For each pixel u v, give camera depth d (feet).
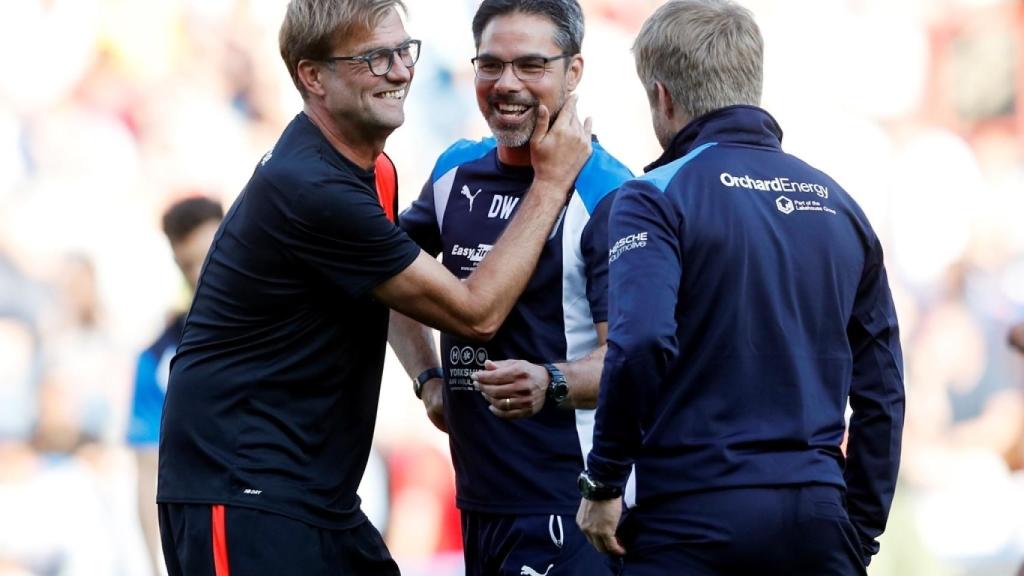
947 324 115.03
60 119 99.19
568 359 41.68
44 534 84.74
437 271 39.06
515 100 41.09
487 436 42.55
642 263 33.94
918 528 100.42
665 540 34.53
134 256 97.25
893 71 125.08
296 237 38.14
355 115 38.58
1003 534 101.96
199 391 39.01
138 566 86.07
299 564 38.17
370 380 40.45
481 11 41.75
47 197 96.58
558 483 41.63
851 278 36.47
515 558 41.91
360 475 40.78
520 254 40.40
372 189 39.50
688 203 34.86
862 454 37.47
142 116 101.60
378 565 40.98
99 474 89.15
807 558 34.30
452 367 43.37
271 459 38.50
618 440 33.83
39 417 89.81
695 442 34.40
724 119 36.35
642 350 32.99
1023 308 117.29
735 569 34.01
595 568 41.34
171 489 39.06
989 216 121.39
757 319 34.78
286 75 106.32
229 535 37.91
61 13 100.94
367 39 38.11
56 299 93.76
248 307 38.73
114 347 93.91
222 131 103.55
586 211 41.32
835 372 35.83
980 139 124.77
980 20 126.52
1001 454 109.29
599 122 115.24
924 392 111.04
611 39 116.47
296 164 38.32
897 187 122.11
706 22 36.50
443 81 109.60
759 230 35.14
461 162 44.21
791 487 34.14
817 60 125.08
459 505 44.01
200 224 61.62
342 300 39.01
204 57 104.27
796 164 36.83
